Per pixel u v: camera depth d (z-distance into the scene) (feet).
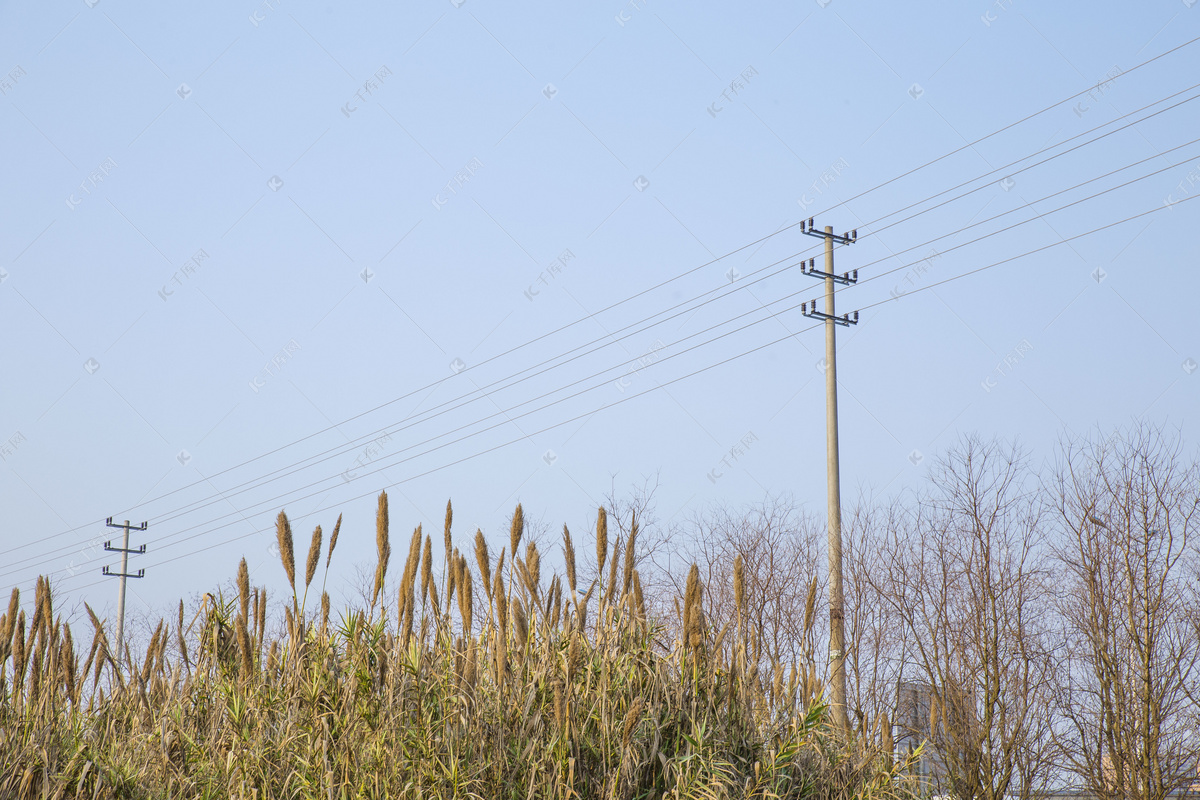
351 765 25.39
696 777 23.84
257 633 32.32
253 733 28.02
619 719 25.94
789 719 27.94
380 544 29.60
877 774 28.32
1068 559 57.47
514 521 28.96
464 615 27.81
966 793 49.85
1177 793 53.98
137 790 27.50
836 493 61.67
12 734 29.71
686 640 27.89
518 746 24.85
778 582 62.90
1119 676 53.36
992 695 54.60
